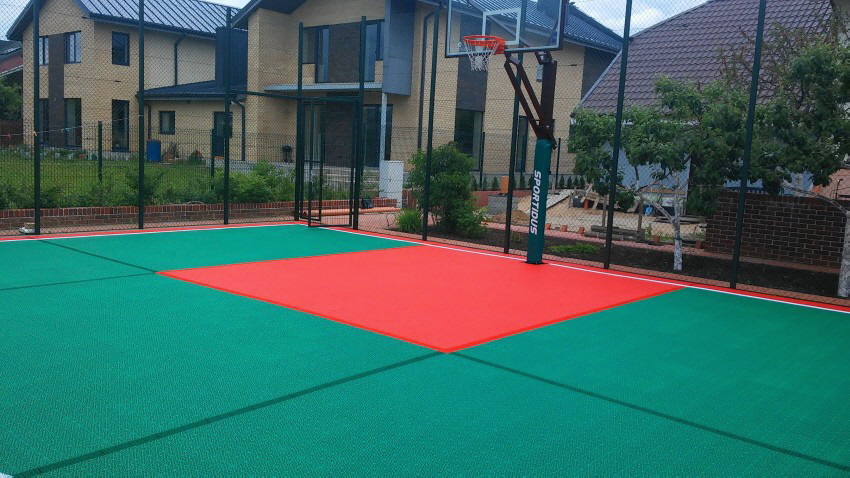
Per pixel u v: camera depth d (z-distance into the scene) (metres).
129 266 9.01
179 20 30.73
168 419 4.25
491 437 4.20
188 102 29.11
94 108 28.80
